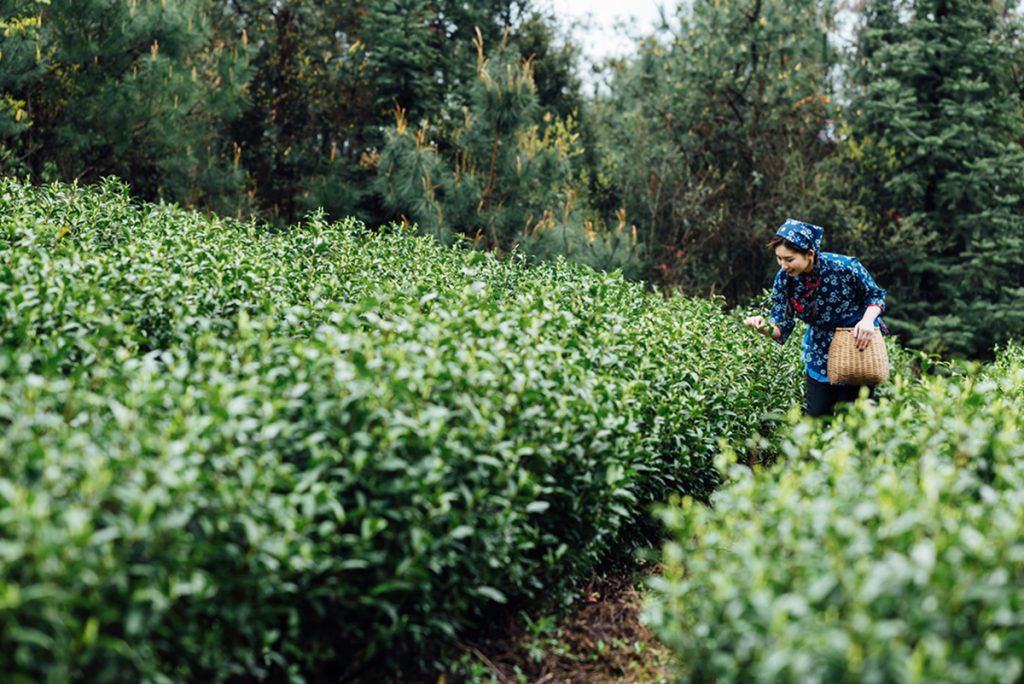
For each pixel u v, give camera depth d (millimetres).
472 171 13586
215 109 14719
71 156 13484
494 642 4309
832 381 6336
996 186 17969
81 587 2717
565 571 4648
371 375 3807
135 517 2820
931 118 18516
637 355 5719
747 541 2979
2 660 2635
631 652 4402
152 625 2877
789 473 3695
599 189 19531
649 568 5270
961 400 4590
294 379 3727
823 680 2549
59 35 12805
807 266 6199
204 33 14258
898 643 2500
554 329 5637
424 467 3594
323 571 3441
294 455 3605
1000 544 2889
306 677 3678
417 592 3791
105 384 3891
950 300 17922
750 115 18812
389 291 5566
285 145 18062
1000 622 2674
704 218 18484
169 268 5977
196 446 3172
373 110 18016
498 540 3918
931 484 3020
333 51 18891
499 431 3877
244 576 3127
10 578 2682
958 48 17922
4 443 3045
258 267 6270
